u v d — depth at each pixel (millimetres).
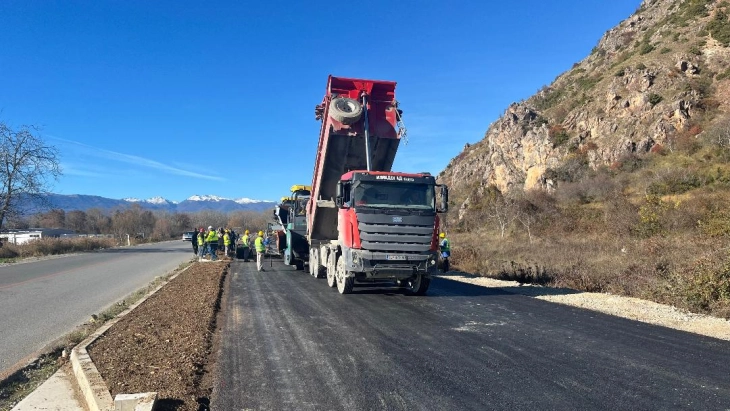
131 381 5785
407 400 5258
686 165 38031
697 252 17562
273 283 15914
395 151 15211
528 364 6523
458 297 12680
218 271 19922
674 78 49000
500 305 11320
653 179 36594
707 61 49875
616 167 44156
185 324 9039
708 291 10625
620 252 21922
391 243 12352
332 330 8664
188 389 5551
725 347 7367
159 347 7418
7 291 14602
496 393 5441
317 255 17484
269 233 28938
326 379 5980
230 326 9141
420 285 13016
